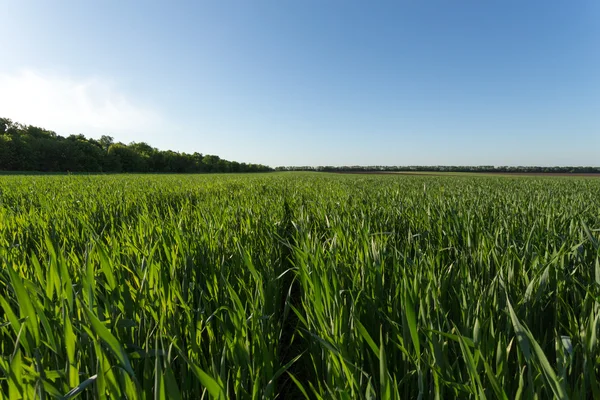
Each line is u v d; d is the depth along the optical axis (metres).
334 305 1.50
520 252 2.36
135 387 0.89
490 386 1.10
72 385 0.97
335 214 4.10
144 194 7.35
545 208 4.71
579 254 2.10
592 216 3.88
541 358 0.83
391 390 1.03
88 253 1.53
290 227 4.71
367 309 1.59
